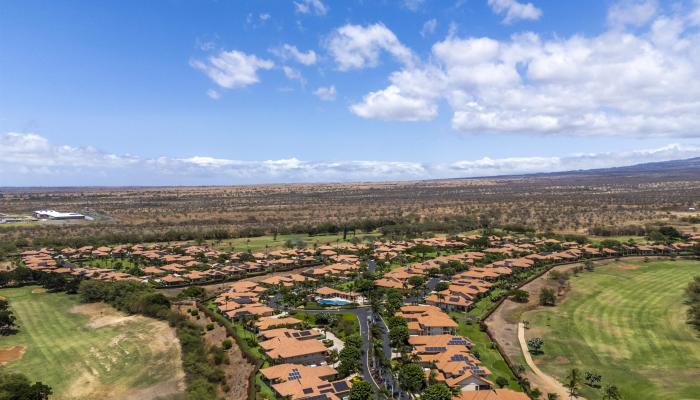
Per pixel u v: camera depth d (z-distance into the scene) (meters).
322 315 155.62
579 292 187.12
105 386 117.75
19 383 107.56
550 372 118.19
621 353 129.25
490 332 143.00
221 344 139.62
